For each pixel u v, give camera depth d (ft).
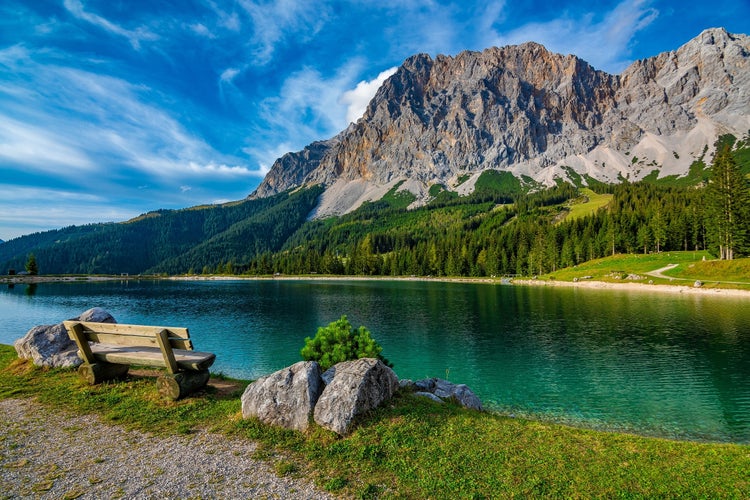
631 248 472.44
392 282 552.00
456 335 144.15
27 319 179.42
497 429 37.24
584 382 88.53
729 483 28.71
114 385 47.67
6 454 30.89
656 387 84.64
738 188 313.32
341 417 34.12
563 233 565.12
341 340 56.13
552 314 195.00
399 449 31.83
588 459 32.07
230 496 24.98
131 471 28.17
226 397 45.91
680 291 286.46
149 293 353.92
